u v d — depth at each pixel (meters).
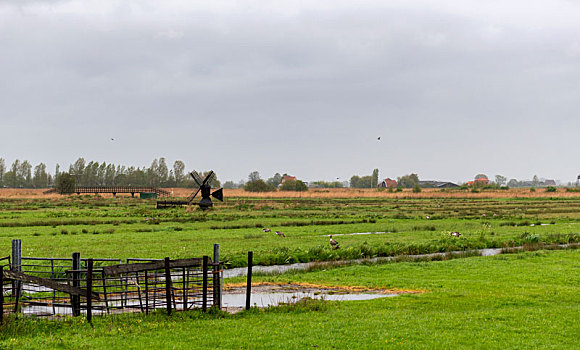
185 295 18.66
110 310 19.33
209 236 46.91
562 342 14.48
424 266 31.28
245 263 33.31
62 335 15.10
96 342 14.27
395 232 52.88
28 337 14.80
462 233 49.97
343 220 65.25
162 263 17.95
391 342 14.34
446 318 17.28
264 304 21.11
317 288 24.92
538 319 17.09
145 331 15.59
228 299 22.28
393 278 27.30
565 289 23.47
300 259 35.12
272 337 14.84
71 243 40.50
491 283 25.42
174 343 14.22
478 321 16.86
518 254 35.94
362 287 25.02
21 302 19.23
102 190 159.75
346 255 36.22
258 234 48.66
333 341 14.42
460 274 28.45
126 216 68.56
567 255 35.88
